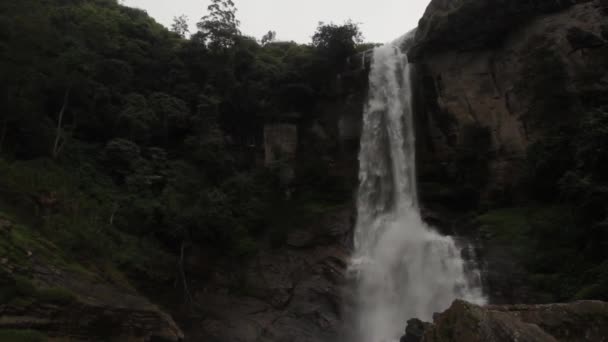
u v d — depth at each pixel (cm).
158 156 2786
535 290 2058
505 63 2978
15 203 1734
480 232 2555
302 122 3478
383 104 3366
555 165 2402
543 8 2877
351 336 2420
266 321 2345
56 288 1478
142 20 3825
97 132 2794
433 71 3219
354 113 3412
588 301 725
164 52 3397
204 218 2425
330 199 3100
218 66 3416
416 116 3222
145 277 2141
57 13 2898
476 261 2392
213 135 2975
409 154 3166
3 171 1819
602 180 1995
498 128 2872
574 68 2592
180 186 2634
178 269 2338
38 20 2219
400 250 2755
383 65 3475
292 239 2781
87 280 1673
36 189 1881
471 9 3025
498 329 596
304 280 2597
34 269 1473
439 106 3119
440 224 2848
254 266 2606
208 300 2358
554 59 2638
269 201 3006
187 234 2370
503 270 2255
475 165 2914
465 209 2927
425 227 2878
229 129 3384
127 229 2281
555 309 718
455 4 3291
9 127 2194
